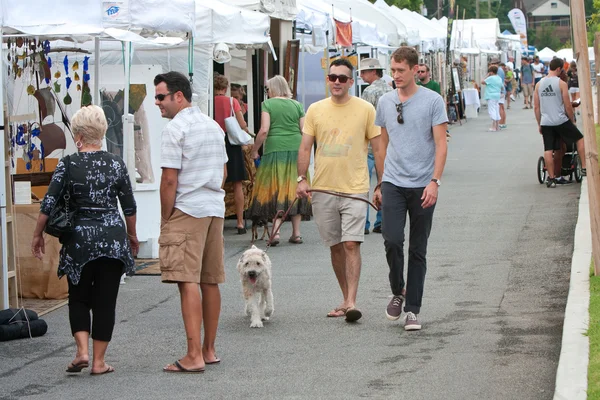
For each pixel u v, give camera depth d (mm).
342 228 13664
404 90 12836
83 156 11086
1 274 13688
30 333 13117
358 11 39438
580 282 14133
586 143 14430
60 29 13789
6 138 13914
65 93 17281
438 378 10562
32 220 15492
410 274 12938
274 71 26266
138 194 18734
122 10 15453
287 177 20359
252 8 23016
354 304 13594
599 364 10062
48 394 10453
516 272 16438
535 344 11844
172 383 10750
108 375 11164
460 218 22625
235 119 21547
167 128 11031
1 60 13383
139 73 18188
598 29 61938
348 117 13664
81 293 11273
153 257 18969
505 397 9805
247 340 12680
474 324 13023
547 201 24688
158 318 14164
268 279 13539
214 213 11195
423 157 12766
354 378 10719
